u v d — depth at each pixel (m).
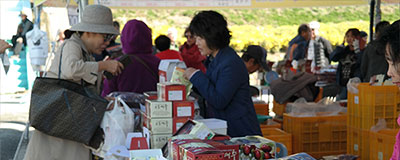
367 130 4.23
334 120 4.75
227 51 2.80
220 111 2.82
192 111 2.66
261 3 6.76
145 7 6.32
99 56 5.55
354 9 21.22
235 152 2.04
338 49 6.12
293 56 8.20
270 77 6.75
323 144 4.73
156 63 3.78
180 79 2.89
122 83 3.67
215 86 2.77
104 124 2.89
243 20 20.30
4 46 3.55
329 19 20.42
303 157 2.02
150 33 3.81
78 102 2.87
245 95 2.82
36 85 2.88
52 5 5.92
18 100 9.61
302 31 8.30
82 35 3.13
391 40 1.60
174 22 19.12
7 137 6.79
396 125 4.27
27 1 6.64
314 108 4.91
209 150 1.88
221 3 6.68
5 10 6.61
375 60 4.97
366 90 4.22
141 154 2.22
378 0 6.81
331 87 6.05
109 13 3.17
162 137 2.61
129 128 2.94
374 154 4.10
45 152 2.92
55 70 2.97
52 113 2.84
